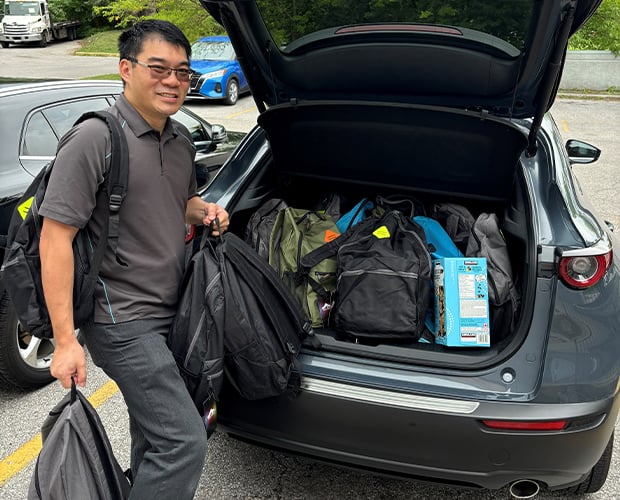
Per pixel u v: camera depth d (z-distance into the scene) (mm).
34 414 3064
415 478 2012
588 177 7316
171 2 14625
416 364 2027
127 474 2244
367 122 2520
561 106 12742
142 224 1830
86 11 32375
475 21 2055
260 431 2119
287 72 2549
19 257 1749
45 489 1743
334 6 2188
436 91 2438
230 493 2455
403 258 2234
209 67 12734
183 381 1887
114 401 3150
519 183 2449
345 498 2436
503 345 2072
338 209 2795
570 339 1934
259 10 2246
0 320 2969
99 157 1698
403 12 2145
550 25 1885
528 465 1907
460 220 2586
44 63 22625
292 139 2730
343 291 2213
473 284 2189
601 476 2330
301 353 2102
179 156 1931
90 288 1774
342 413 1976
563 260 1959
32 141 3264
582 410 1867
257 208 2742
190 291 1879
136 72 1752
